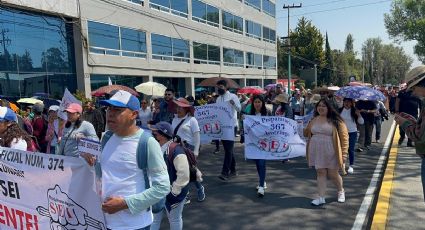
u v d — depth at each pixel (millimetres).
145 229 2941
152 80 24688
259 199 6668
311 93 12711
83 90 18812
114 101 2709
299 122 9055
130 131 2820
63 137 6055
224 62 36844
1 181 3537
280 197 6758
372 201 6430
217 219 5699
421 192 6434
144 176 2828
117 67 21172
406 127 4023
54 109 7828
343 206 6184
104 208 2711
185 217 5812
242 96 17688
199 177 4340
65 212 3145
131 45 22562
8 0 15047
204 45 32406
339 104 10719
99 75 20297
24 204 3418
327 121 6129
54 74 17875
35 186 3301
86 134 5961
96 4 19453
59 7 17312
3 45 15633
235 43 39375
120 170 2787
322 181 6246
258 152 6988
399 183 7016
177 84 29391
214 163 10102
